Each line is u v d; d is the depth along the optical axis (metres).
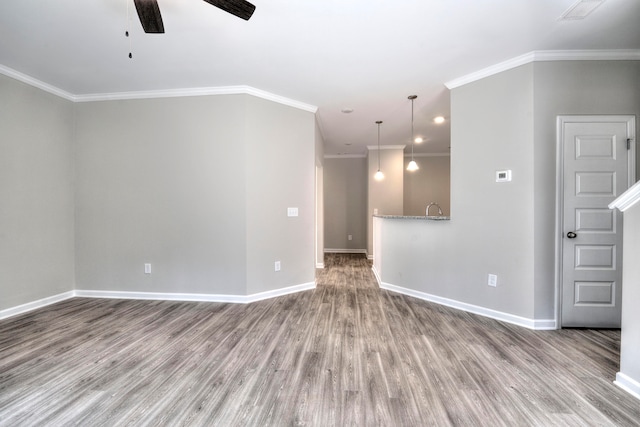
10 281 3.14
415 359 2.25
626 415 1.64
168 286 3.72
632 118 2.77
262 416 1.63
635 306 1.84
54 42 2.62
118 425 1.56
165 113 3.69
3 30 2.44
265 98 3.76
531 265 2.84
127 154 3.74
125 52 2.80
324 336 2.66
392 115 4.62
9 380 1.96
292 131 4.04
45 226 3.48
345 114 4.58
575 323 2.83
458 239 3.41
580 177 2.81
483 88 3.17
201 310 3.34
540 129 2.81
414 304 3.57
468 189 3.31
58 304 3.53
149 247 3.74
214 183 3.65
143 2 1.72
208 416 1.63
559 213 2.80
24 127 3.26
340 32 2.49
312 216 4.29
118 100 3.75
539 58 2.80
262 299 3.76
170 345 2.47
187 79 3.38
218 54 2.85
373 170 6.85
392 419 1.61
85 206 3.81
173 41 2.62
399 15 2.27
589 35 2.53
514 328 2.84
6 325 2.89
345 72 3.21
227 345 2.47
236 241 3.64
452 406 1.72
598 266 2.80
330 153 7.60
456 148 3.42
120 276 3.78
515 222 2.95
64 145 3.70
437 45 2.69
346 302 3.66
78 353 2.33
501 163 3.04
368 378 2.00
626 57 2.77
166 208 3.71
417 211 7.79
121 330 2.78
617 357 2.28
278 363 2.19
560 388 1.89
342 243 7.91
